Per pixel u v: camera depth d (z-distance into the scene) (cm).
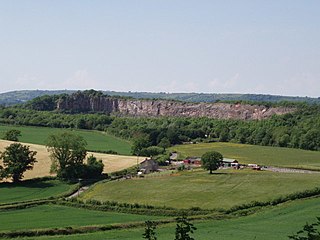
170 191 10675
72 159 12512
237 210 8362
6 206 8981
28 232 6425
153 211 8388
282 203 8844
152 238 2073
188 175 13150
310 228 1933
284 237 5919
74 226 6919
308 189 9731
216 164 13325
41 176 12450
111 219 7712
